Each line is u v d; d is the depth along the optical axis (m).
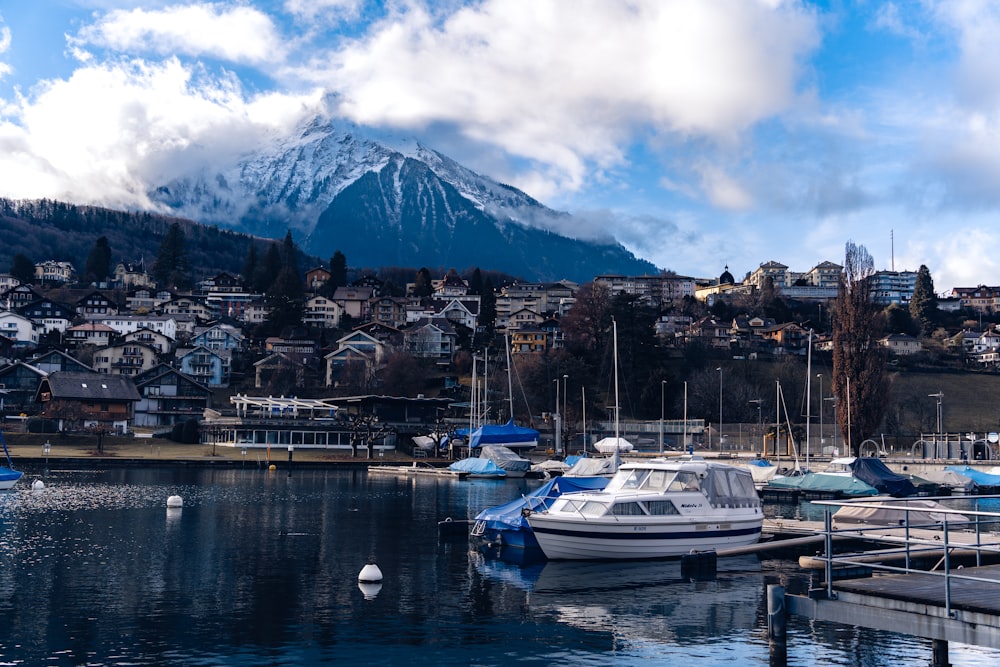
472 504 79.81
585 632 34.19
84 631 33.12
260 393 198.75
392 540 56.34
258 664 29.56
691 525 49.72
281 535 57.81
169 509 70.06
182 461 121.56
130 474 107.69
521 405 177.38
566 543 48.25
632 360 189.75
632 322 193.75
